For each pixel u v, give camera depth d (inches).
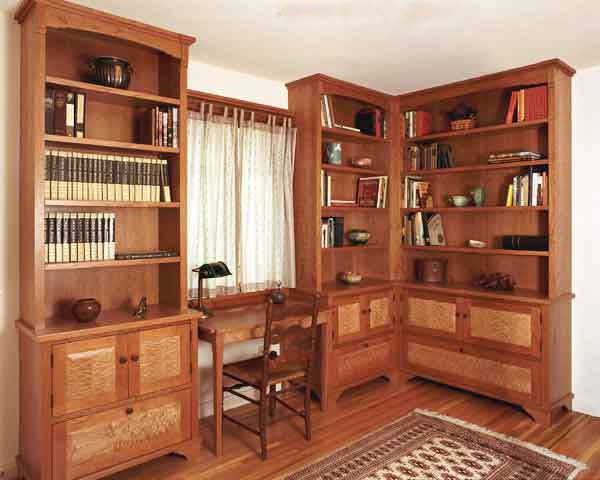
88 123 112.3
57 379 92.7
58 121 98.3
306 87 150.6
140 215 120.8
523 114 140.4
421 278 170.7
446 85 157.2
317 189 148.0
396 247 173.3
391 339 167.5
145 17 107.0
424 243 169.9
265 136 145.3
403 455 114.3
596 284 139.0
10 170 105.0
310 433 123.5
